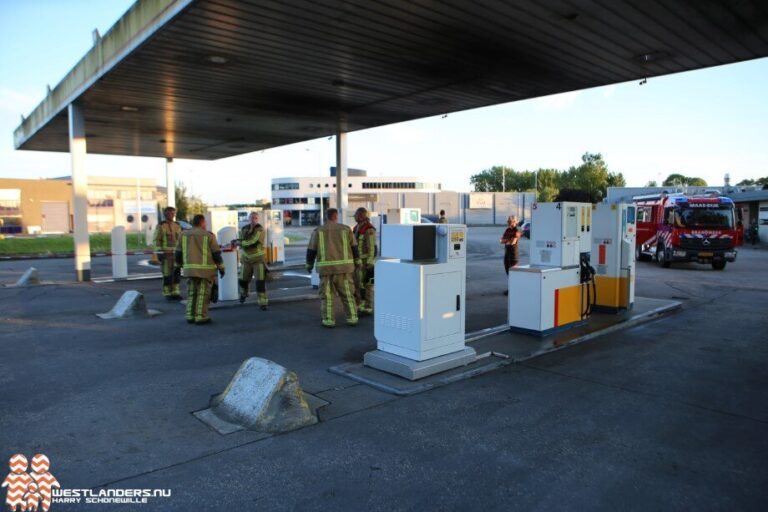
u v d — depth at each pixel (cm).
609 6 726
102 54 1020
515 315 735
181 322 841
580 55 941
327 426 428
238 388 456
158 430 418
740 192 3472
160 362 611
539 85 1146
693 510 308
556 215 743
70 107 1311
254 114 1436
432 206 7081
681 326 814
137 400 485
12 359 620
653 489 331
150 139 1841
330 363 610
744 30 816
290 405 428
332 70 1025
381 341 586
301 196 10138
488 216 7156
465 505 312
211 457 372
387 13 746
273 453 379
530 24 791
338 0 695
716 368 593
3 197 5416
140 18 843
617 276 866
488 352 632
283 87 1146
